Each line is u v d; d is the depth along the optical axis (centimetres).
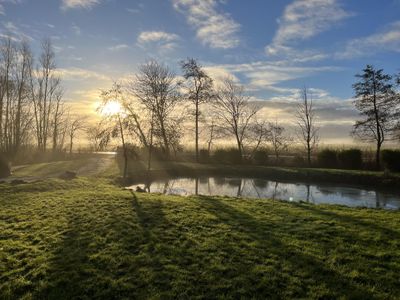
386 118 2886
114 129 2177
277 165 3372
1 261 701
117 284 592
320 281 596
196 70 3759
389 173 2286
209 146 4159
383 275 617
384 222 991
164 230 896
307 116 3859
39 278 623
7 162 2364
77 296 559
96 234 864
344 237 835
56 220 1007
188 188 2197
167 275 622
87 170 2723
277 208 1207
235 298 546
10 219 1041
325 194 1941
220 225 945
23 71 3938
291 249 747
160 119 3394
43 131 4534
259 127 3938
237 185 2334
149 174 2662
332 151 3091
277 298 543
